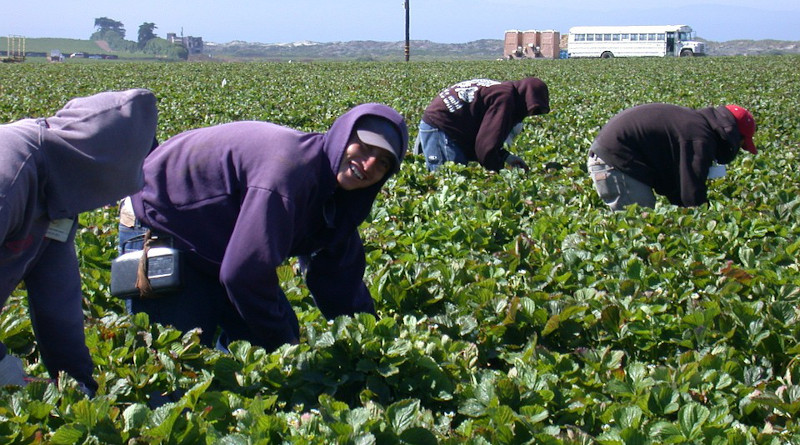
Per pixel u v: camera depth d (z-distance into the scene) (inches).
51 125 109.7
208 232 142.7
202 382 125.3
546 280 200.5
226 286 135.1
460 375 143.4
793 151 472.4
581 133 534.0
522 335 170.6
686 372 140.4
